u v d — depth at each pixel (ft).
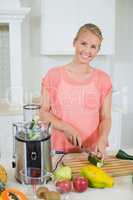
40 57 10.21
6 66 9.98
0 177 3.84
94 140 6.39
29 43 10.06
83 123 6.48
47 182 4.09
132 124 11.28
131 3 10.49
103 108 6.64
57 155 5.12
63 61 10.31
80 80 6.68
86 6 9.16
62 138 5.88
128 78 10.98
